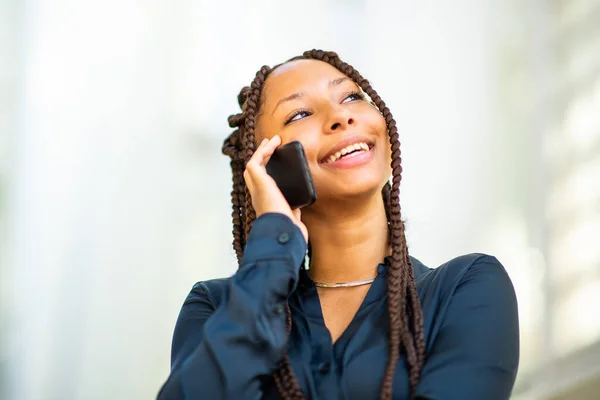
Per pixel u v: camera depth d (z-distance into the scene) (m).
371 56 3.50
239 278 1.19
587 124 3.00
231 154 1.53
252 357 1.15
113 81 3.38
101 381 3.19
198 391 1.15
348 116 1.31
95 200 3.29
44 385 3.12
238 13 3.55
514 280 3.06
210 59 3.50
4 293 3.12
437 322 1.23
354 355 1.22
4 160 3.18
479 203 3.22
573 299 2.91
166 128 3.43
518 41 3.24
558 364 2.79
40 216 3.20
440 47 3.41
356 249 1.35
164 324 3.29
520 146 3.19
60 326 3.17
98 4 3.38
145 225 3.34
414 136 3.37
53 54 3.29
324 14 3.56
